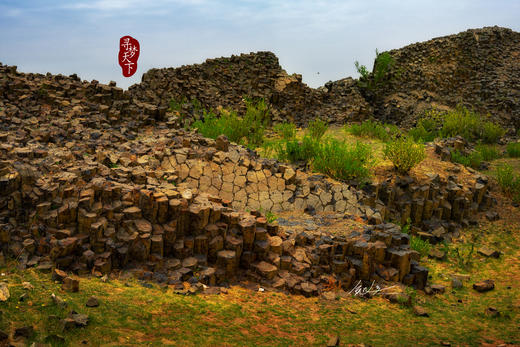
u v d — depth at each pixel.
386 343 5.63
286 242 8.07
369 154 13.30
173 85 20.28
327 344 5.36
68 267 6.47
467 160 15.15
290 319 6.24
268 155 14.46
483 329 6.57
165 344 4.82
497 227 12.13
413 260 8.60
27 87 15.36
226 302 6.46
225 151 11.96
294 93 24.00
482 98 26.86
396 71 29.34
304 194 10.88
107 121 14.46
